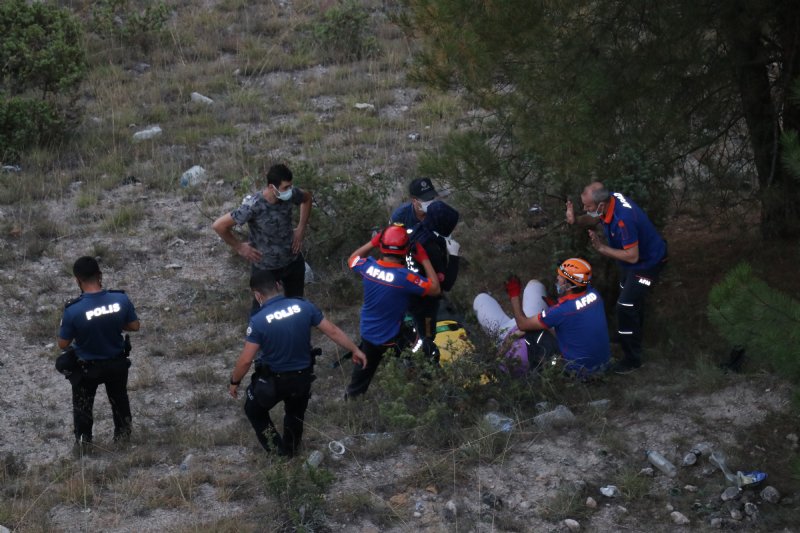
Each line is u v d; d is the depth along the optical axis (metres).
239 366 24.38
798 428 25.64
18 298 37.75
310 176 40.03
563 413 27.47
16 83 54.16
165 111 57.50
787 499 23.45
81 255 41.41
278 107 59.38
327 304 37.66
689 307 33.62
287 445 26.11
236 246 31.33
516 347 29.67
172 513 23.78
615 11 28.05
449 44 27.52
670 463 25.08
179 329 36.16
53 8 58.22
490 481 24.91
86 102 59.31
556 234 35.53
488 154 34.38
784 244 35.88
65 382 32.28
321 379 32.09
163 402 31.02
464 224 43.22
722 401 27.39
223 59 67.19
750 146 34.59
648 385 28.98
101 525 23.19
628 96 28.12
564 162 28.02
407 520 23.34
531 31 26.66
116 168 49.88
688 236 39.62
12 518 23.31
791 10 30.28
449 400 28.20
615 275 33.78
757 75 31.92
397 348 29.06
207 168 50.38
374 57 67.56
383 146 52.91
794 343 20.31
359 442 27.23
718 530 22.70
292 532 22.73
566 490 24.20
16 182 47.44
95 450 27.52
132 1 74.06
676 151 33.19
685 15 28.44
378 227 39.69
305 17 73.94
